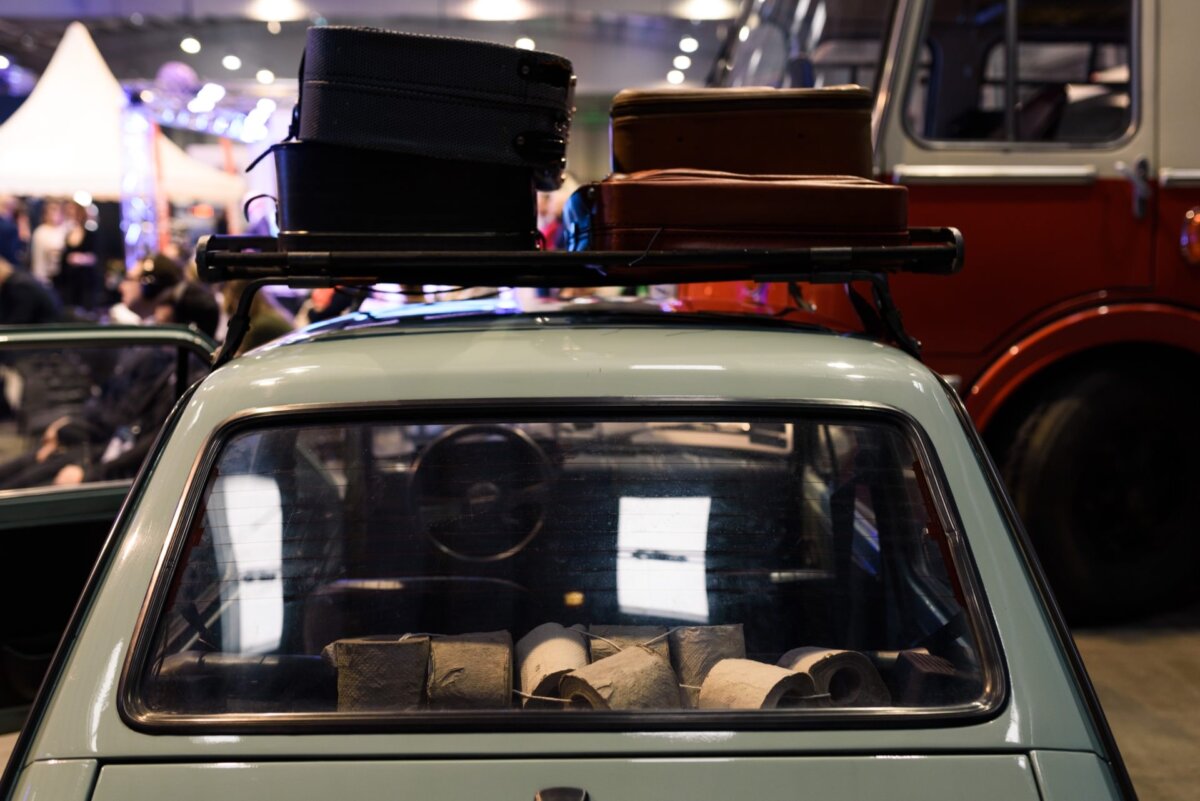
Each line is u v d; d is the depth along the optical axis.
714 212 1.92
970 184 4.02
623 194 1.92
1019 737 1.42
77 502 3.27
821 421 1.65
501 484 1.70
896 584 1.60
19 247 10.67
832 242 1.93
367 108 1.89
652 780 1.39
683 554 1.66
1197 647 4.15
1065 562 4.20
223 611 1.55
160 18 16.97
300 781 1.38
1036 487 4.16
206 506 1.59
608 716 1.44
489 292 3.69
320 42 1.89
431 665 1.55
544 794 1.36
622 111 2.25
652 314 2.04
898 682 1.52
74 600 3.26
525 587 1.65
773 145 2.22
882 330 2.11
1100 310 4.04
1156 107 4.03
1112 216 4.04
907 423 1.65
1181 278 4.05
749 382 1.67
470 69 1.91
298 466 1.63
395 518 1.67
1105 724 1.44
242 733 1.41
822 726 1.43
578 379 1.66
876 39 4.10
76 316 9.83
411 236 1.95
